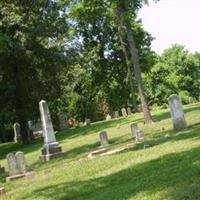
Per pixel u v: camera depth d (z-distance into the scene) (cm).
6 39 4400
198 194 1144
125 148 2450
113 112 7994
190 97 9412
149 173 1609
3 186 2162
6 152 4578
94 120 7769
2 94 4841
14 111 4881
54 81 4975
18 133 5794
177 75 9612
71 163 2466
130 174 1684
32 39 4700
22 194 1845
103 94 7812
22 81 4850
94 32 6888
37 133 6656
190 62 9744
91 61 7062
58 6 4916
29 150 4116
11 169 2472
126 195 1362
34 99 4891
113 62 7256
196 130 2534
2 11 4603
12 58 4744
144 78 9325
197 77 9869
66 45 5122
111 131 3959
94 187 1633
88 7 4175
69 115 7575
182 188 1250
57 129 6756
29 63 4831
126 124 4509
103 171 1902
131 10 3925
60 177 2009
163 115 4453
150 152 2086
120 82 7538
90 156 2491
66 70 5541
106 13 4272
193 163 1551
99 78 7419
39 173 2331
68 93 7212
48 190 1777
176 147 2031
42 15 4900
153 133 2938
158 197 1232
